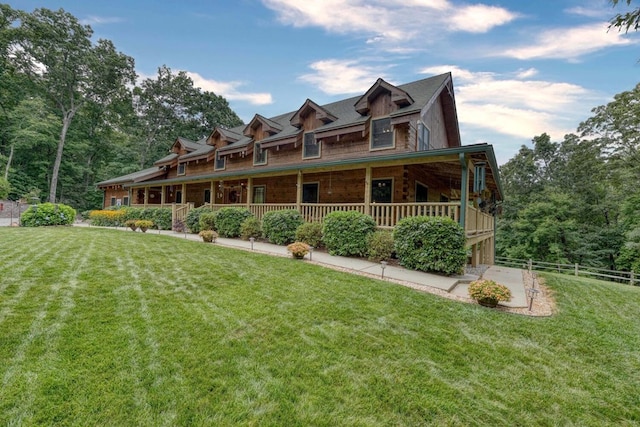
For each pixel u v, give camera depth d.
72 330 3.05
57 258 6.31
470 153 7.09
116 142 37.00
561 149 25.50
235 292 4.63
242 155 15.72
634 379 2.88
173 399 2.14
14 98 28.06
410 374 2.68
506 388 2.59
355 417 2.10
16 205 23.12
